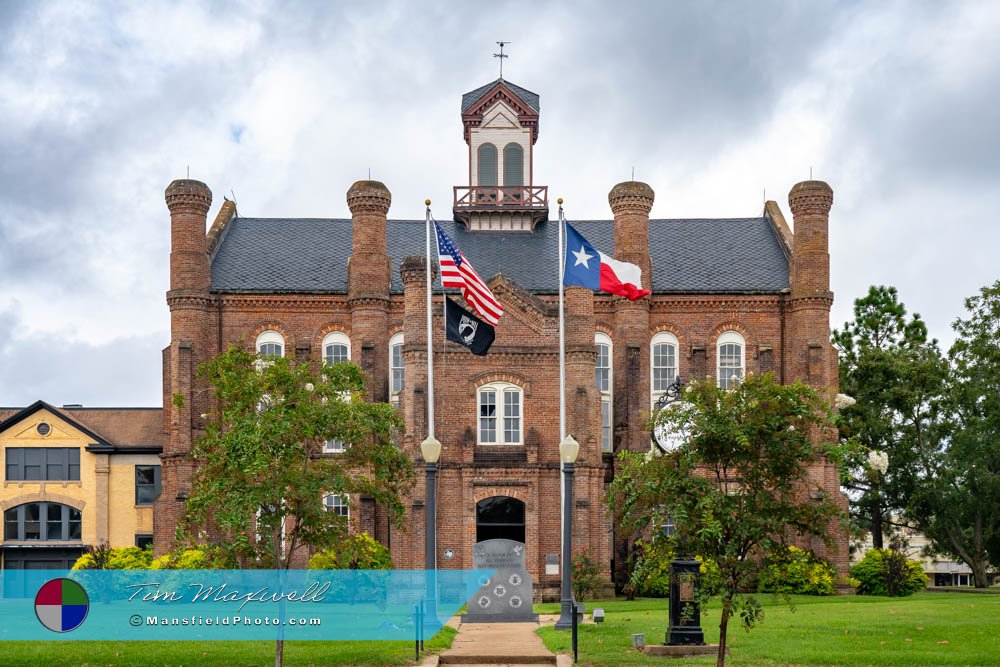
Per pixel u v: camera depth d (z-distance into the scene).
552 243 64.88
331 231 64.94
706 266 62.78
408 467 30.28
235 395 29.61
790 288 60.66
